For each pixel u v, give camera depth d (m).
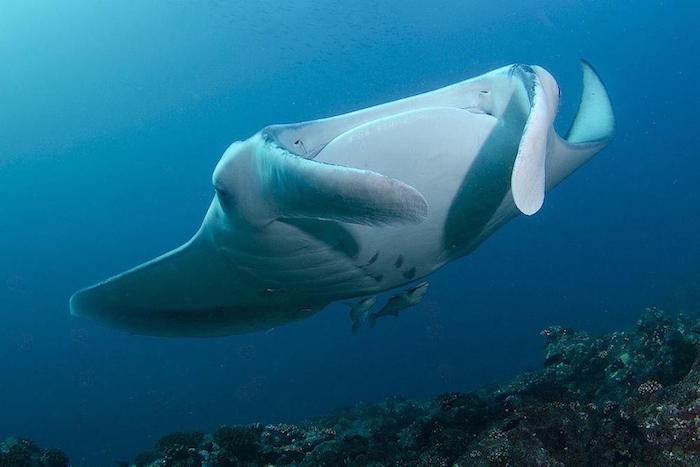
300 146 2.16
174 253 3.27
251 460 3.49
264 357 26.92
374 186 1.45
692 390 2.35
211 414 19.67
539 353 19.03
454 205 2.57
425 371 20.23
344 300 3.69
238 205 2.32
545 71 2.23
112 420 20.75
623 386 4.05
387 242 2.74
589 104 3.72
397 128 2.19
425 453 3.10
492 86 2.37
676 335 3.90
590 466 2.63
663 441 2.31
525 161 1.52
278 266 2.87
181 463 3.39
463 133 2.29
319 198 1.64
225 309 3.78
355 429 5.18
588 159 3.21
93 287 3.52
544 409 2.91
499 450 2.54
